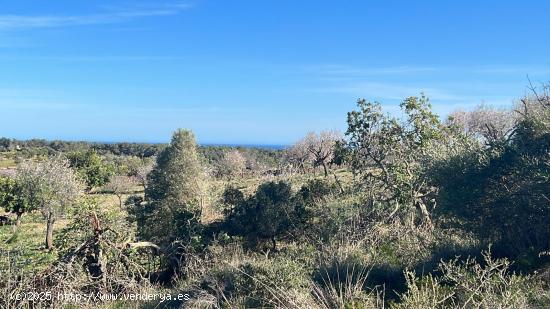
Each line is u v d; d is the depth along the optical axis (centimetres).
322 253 797
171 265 1005
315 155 3384
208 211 1636
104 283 786
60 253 859
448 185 762
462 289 523
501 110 2436
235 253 965
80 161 4022
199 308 609
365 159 1527
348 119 1520
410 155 1326
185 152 1706
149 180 1727
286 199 1333
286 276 615
